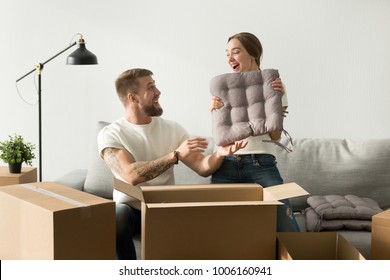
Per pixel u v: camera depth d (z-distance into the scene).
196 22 4.82
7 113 5.00
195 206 2.50
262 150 3.43
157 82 4.89
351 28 4.77
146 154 3.41
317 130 4.86
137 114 3.44
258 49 3.53
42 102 4.97
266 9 4.78
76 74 4.92
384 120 4.82
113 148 3.35
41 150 4.66
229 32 4.82
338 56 4.80
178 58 4.86
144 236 2.52
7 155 3.94
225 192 2.88
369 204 3.74
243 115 3.32
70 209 2.50
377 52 4.78
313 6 4.77
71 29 4.89
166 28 4.84
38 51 4.92
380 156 3.96
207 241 2.55
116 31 4.87
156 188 2.83
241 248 2.57
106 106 4.93
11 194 2.75
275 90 3.31
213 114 3.36
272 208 2.57
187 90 4.88
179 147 3.28
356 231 3.61
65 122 4.98
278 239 2.58
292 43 4.80
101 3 4.86
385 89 4.80
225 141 3.32
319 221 3.62
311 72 4.82
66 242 2.50
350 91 4.82
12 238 2.72
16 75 4.96
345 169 3.94
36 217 2.55
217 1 4.80
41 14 4.89
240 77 3.33
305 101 4.84
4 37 4.93
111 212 2.63
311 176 3.95
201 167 3.42
